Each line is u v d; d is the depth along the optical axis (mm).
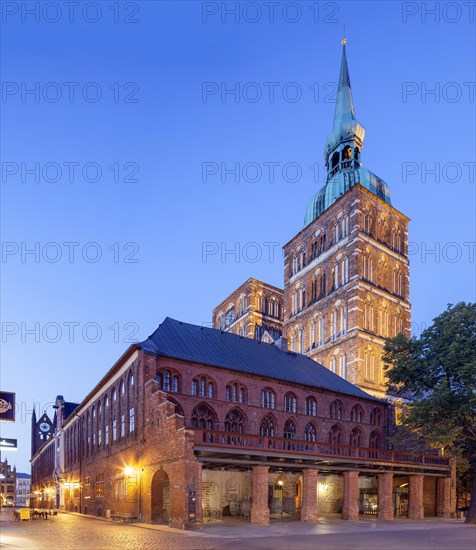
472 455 44031
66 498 68938
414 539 27266
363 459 42094
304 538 27250
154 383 39188
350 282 68438
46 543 23906
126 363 45406
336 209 74812
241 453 34750
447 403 41781
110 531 30219
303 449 39062
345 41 88688
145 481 37969
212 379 45906
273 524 35469
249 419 47500
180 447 33156
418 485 46406
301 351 76875
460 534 30484
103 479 49719
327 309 72250
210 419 44969
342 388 57438
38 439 134250
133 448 41000
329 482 50375
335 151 83312
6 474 167625
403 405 60219
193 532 29688
